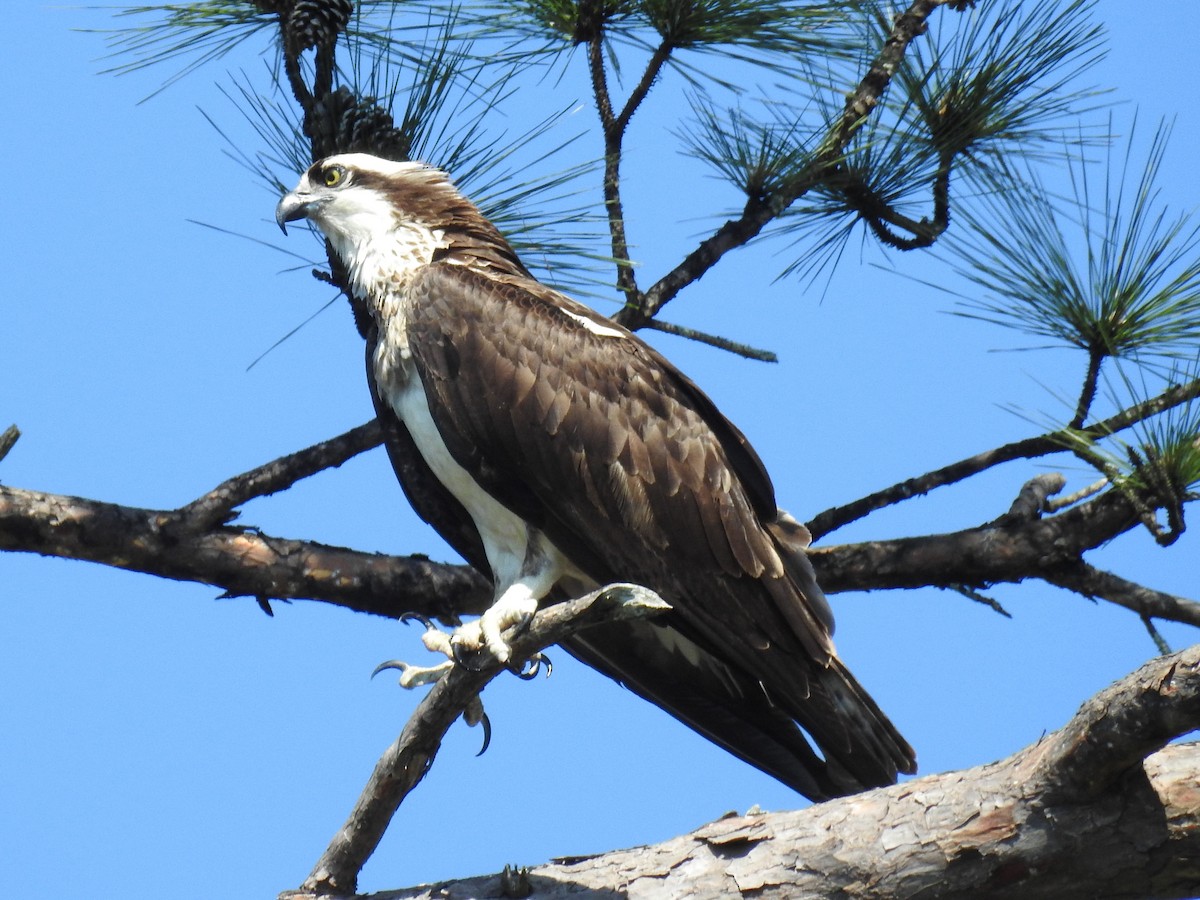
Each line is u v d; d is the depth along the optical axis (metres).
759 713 10.20
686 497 10.11
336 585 10.93
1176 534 9.88
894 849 7.80
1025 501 10.92
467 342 10.41
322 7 10.22
